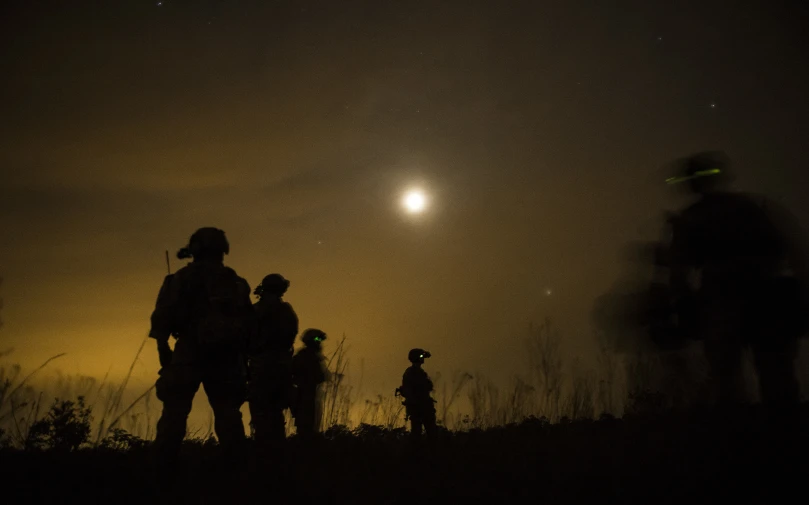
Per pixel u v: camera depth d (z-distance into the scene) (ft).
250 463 14.85
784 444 12.75
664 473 12.40
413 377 24.38
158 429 14.15
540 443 18.37
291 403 19.45
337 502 12.88
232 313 14.80
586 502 11.61
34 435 16.38
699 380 17.21
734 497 10.96
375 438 21.95
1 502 13.05
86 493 13.64
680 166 16.78
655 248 16.92
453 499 12.46
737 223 15.61
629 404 20.36
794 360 15.07
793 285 15.17
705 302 15.87
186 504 12.87
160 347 14.38
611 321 18.21
